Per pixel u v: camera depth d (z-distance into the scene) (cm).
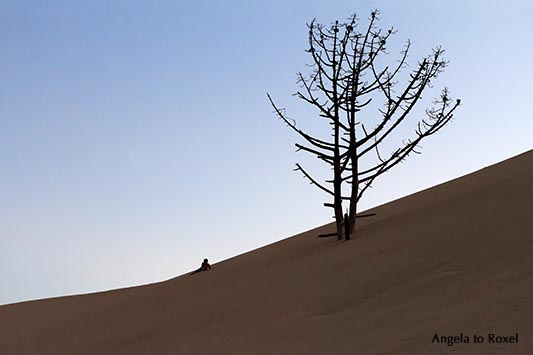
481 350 664
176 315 1472
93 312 1973
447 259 1104
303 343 894
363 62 1988
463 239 1191
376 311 948
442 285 962
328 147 1958
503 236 1105
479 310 791
